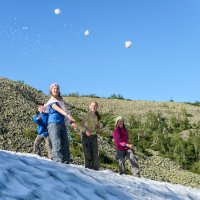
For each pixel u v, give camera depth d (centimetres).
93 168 1166
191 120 6825
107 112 7119
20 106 4347
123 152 1233
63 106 1052
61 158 1021
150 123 6309
